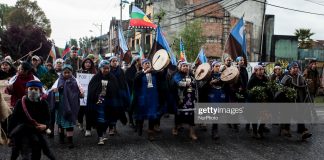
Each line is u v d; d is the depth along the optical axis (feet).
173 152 26.48
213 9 124.06
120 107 29.17
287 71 36.24
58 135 31.86
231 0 122.83
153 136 30.17
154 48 45.11
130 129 35.04
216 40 124.16
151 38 126.31
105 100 28.58
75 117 27.20
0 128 25.35
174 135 32.30
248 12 123.95
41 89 21.01
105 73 28.71
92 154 25.76
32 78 27.32
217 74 31.14
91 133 32.91
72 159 24.47
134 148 27.53
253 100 31.30
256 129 31.37
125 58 52.01
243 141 30.35
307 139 31.53
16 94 26.81
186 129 35.17
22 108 20.56
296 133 34.19
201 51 48.98
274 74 37.09
